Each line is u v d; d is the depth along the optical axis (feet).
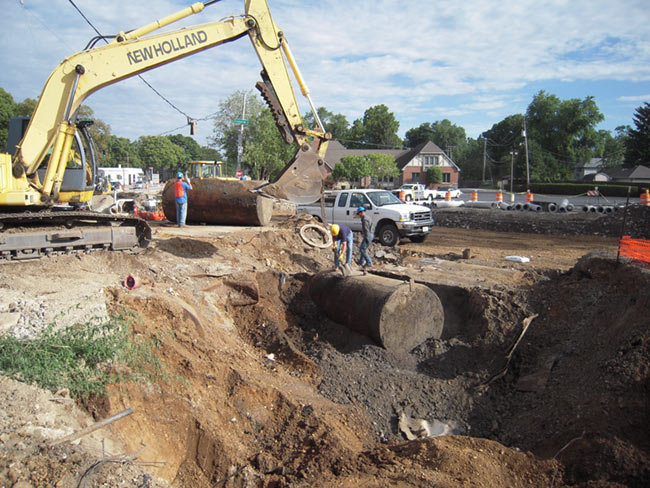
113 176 209.56
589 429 17.46
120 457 13.66
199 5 29.04
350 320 26.55
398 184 207.51
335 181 153.89
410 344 26.05
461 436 18.92
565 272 32.65
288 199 30.40
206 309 26.73
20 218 24.81
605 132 274.16
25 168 26.04
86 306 20.42
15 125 28.17
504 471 16.47
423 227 50.06
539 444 18.65
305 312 30.19
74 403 15.03
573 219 62.23
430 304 26.58
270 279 31.94
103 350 17.08
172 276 28.58
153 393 17.47
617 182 169.78
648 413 17.38
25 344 16.12
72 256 26.76
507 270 35.42
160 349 20.03
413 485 14.79
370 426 20.53
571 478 15.72
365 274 29.45
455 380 23.94
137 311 21.90
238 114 140.67
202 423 17.51
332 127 304.71
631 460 15.46
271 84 30.66
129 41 27.96
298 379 22.97
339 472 16.26
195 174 74.43
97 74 27.35
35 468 12.07
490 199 137.49
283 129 30.89
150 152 345.72
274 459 17.24
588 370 21.11
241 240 38.99
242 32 29.99
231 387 20.18
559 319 26.37
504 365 24.41
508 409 21.98
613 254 31.22
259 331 27.48
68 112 26.81
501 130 275.18
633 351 19.70
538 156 219.00
